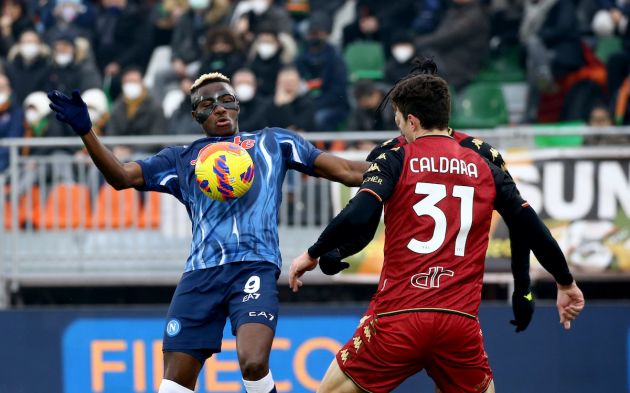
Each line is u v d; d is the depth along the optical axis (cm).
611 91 3600
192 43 3888
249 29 3788
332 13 4216
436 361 1702
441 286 1677
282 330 2938
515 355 2906
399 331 1678
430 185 1691
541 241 1709
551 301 3127
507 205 1719
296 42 3991
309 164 1873
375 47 3869
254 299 1786
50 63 3759
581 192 2906
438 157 1705
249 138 1875
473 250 1702
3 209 3066
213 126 1884
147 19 4075
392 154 1711
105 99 3547
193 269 1833
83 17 4106
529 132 2975
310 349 2931
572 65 3634
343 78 3603
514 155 2941
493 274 2895
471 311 1689
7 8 4009
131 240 3080
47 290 3372
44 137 3466
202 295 1817
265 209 1836
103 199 3080
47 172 3086
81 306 3369
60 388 2966
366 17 3909
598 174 2905
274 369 2936
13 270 3070
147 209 3080
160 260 3072
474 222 1694
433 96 1733
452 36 3691
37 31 4038
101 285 3139
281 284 3159
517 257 1811
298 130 3362
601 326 2911
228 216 1823
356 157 2967
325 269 1788
